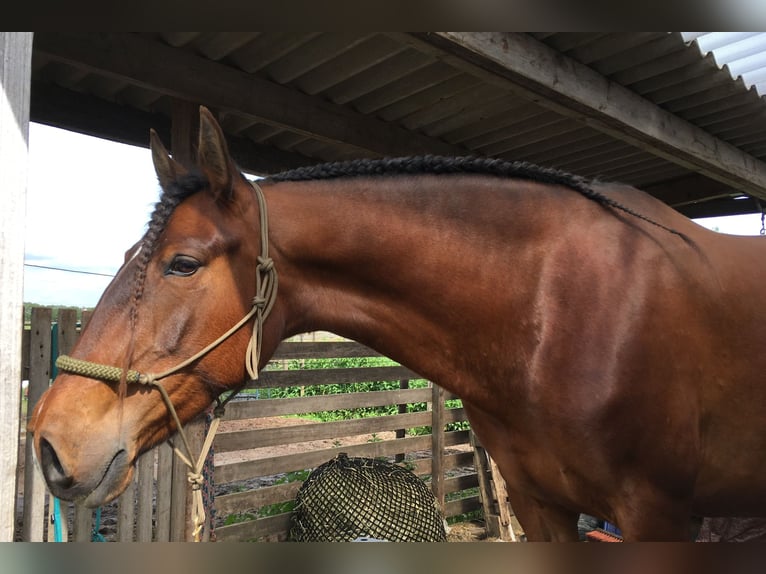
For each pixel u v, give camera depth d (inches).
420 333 61.9
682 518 59.9
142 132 135.8
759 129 130.6
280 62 113.3
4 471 41.6
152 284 50.9
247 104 113.4
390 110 137.9
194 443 115.9
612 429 55.4
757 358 61.2
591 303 57.3
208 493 117.5
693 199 186.2
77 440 46.2
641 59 96.9
